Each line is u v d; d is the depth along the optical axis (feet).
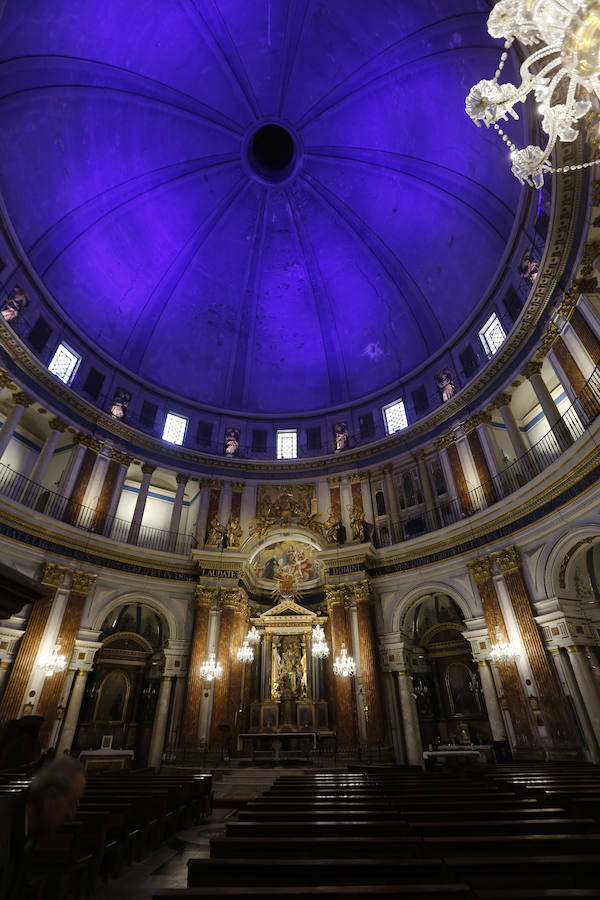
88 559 57.06
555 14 18.20
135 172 68.08
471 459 60.75
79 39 54.19
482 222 63.36
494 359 57.06
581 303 43.39
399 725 54.24
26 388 57.16
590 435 40.04
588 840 10.00
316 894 6.88
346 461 74.59
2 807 6.32
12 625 48.85
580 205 41.22
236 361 84.69
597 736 38.63
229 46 64.03
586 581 47.75
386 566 62.49
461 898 6.84
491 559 51.67
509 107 21.98
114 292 73.00
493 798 17.10
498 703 48.01
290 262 82.53
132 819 19.90
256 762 53.06
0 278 55.47
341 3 58.18
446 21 52.16
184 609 61.87
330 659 63.00
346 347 84.53
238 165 74.90
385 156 69.77
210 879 8.77
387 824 12.09
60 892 12.89
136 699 65.72
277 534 67.05
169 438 75.56
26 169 57.21
